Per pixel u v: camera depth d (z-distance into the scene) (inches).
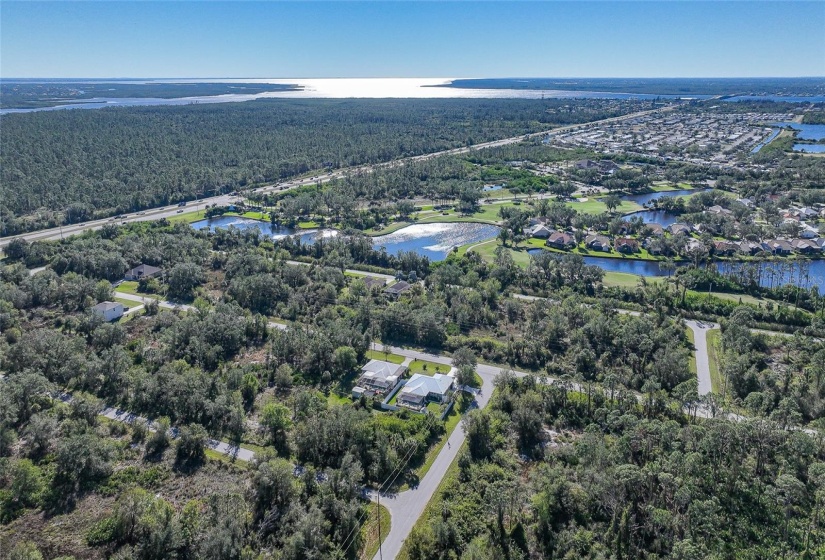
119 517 3036.4
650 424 3607.3
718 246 7805.1
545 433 3946.9
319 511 3083.2
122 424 3991.1
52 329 5570.9
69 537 3024.1
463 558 2775.6
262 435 3927.2
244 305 6225.4
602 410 4042.8
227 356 5083.7
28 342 4722.0
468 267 7175.2
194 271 6815.9
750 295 6309.1
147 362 4874.5
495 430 3914.9
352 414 3831.2
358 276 7199.8
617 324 5369.1
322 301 6230.3
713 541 2910.9
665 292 6122.1
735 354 4773.6
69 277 6569.9
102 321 5428.2
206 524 3031.5
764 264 7436.0
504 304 6127.0
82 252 7293.3
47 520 3144.7
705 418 3941.9
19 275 6614.2
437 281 6683.1
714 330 5511.8
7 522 3115.2
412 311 5625.0
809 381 4372.5
